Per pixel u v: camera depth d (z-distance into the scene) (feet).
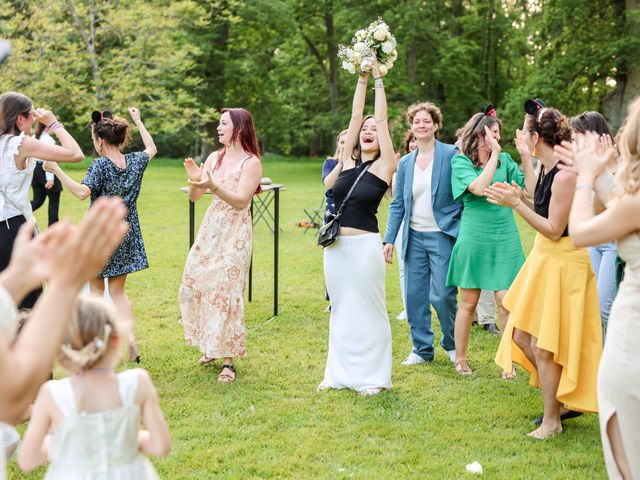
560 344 13.52
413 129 18.74
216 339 17.13
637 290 8.77
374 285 16.43
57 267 4.80
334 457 13.14
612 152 9.27
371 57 16.01
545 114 13.70
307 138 147.02
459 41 93.97
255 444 13.62
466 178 17.42
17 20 61.67
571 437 14.02
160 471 12.50
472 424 14.75
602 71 75.00
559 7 74.90
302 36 108.58
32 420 7.77
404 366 18.69
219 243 17.33
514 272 17.53
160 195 61.82
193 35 93.30
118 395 7.80
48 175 33.58
